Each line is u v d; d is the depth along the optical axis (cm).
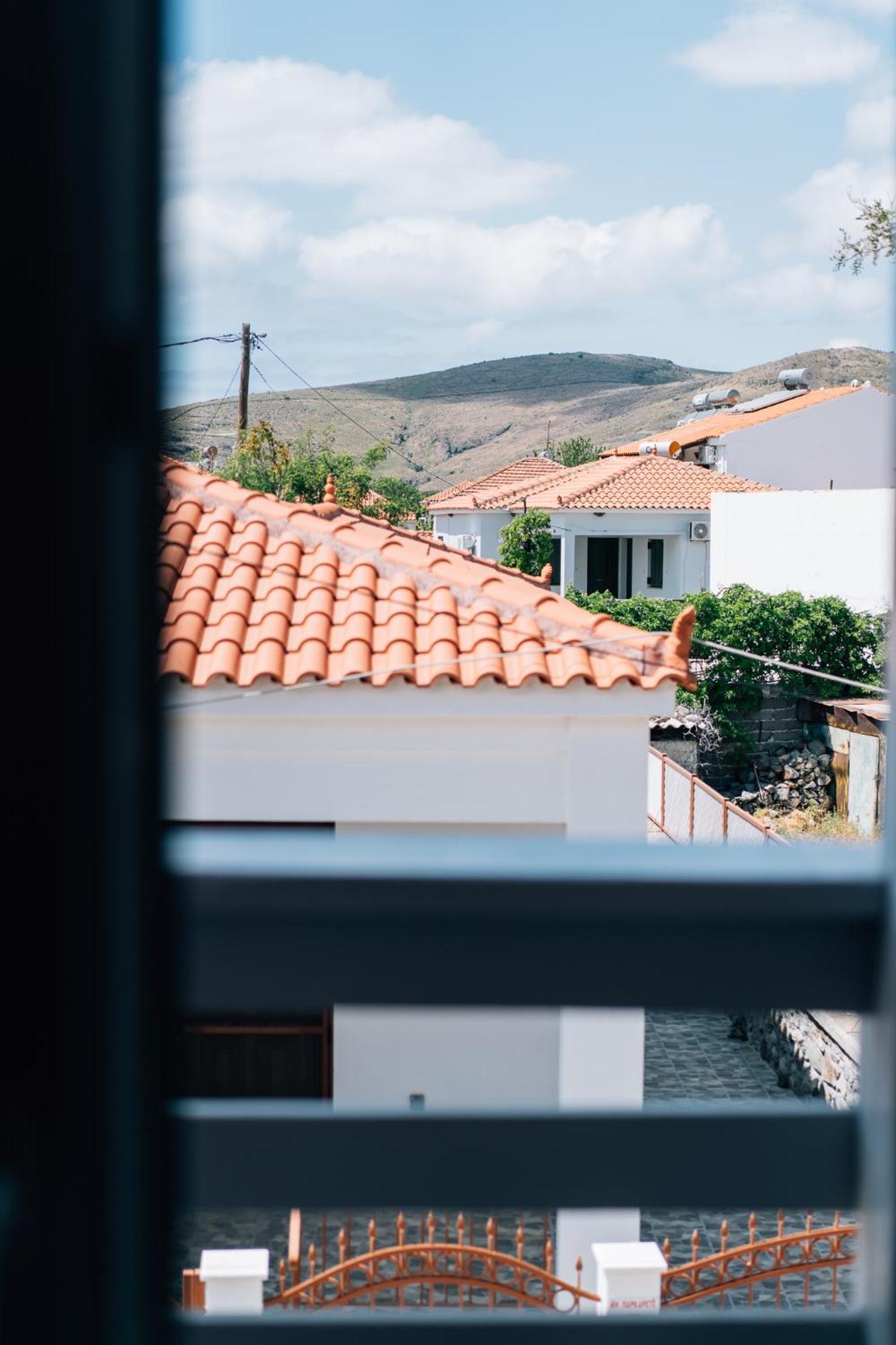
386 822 973
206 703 944
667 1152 219
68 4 127
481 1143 221
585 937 202
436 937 203
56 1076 137
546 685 936
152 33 131
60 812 135
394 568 1075
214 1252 745
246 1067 1038
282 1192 223
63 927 136
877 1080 196
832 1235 729
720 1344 213
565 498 4344
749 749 2469
